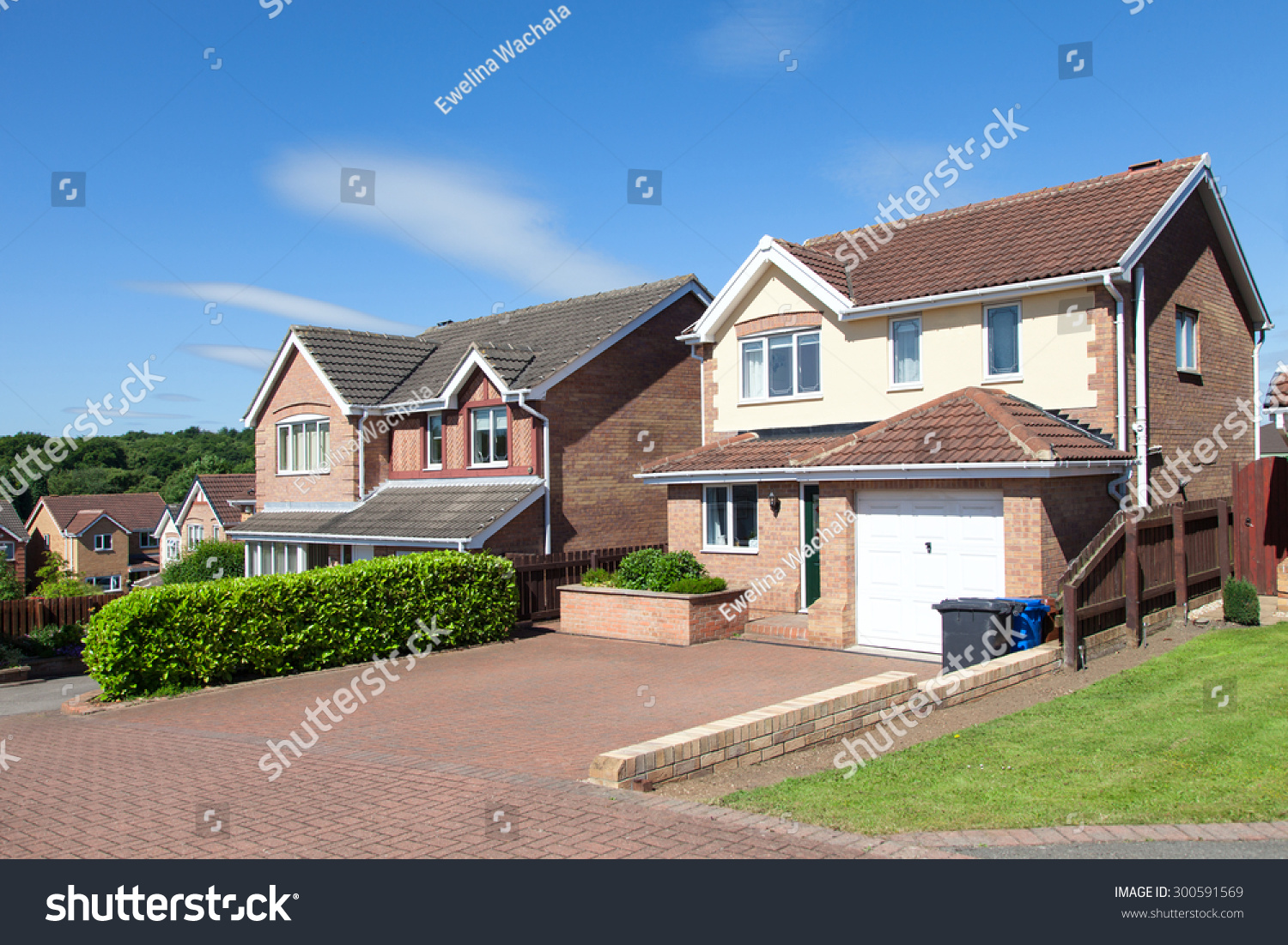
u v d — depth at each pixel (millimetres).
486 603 18672
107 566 63625
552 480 23219
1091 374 15625
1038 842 6668
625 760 8078
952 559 14438
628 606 17891
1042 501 13258
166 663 14828
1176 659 12906
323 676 15820
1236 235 19500
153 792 8797
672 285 26109
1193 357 18484
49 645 21078
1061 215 17984
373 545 25844
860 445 15672
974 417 14977
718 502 19266
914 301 17172
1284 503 17406
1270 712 9922
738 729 8953
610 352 24469
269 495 30344
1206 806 7254
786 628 16453
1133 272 15906
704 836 6902
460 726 11320
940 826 7027
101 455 85875
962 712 10906
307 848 6988
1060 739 9352
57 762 10453
